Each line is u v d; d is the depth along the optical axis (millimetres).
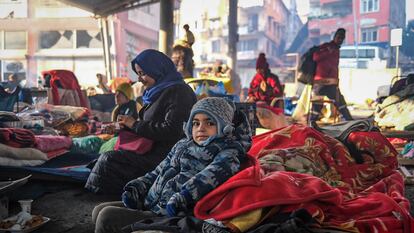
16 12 34000
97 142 5969
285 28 50781
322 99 10453
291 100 12656
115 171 3986
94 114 9688
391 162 4180
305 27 47531
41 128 6426
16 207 3912
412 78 9859
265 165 3459
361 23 43938
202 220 2441
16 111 8039
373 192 3354
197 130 2732
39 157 4867
